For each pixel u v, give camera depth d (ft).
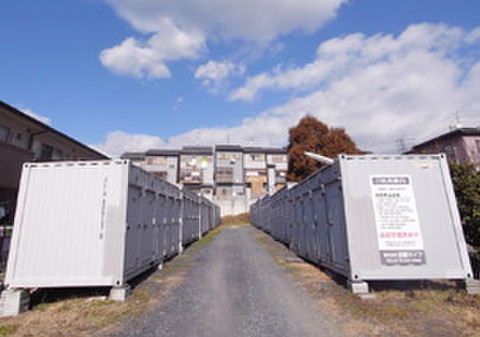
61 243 15.40
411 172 17.30
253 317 13.02
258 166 150.61
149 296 16.30
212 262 27.71
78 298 15.67
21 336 10.98
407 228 16.55
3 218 29.48
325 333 11.15
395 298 15.15
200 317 13.07
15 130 38.22
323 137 83.87
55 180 16.10
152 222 22.58
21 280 14.70
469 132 65.87
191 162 143.33
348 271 16.90
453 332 10.93
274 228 52.65
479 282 15.43
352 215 16.87
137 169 18.66
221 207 125.90
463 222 18.48
